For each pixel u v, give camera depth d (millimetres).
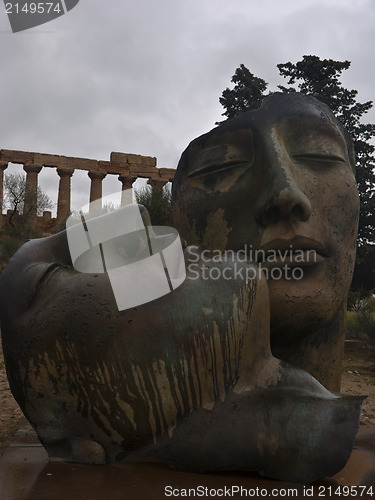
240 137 2566
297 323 2439
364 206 11109
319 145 2555
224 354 1893
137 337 1810
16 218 26703
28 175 31234
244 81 11539
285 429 1793
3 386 5496
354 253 2670
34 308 1897
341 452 1767
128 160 33375
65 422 1891
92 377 1819
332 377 2785
